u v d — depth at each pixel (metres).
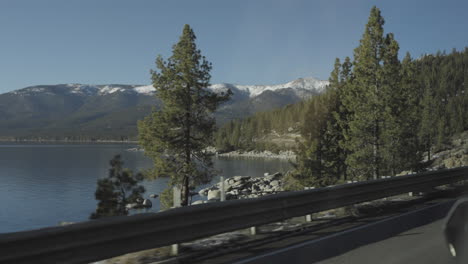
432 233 7.86
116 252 5.53
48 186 61.78
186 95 25.81
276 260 6.05
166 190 25.91
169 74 25.89
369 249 6.69
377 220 9.20
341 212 10.12
